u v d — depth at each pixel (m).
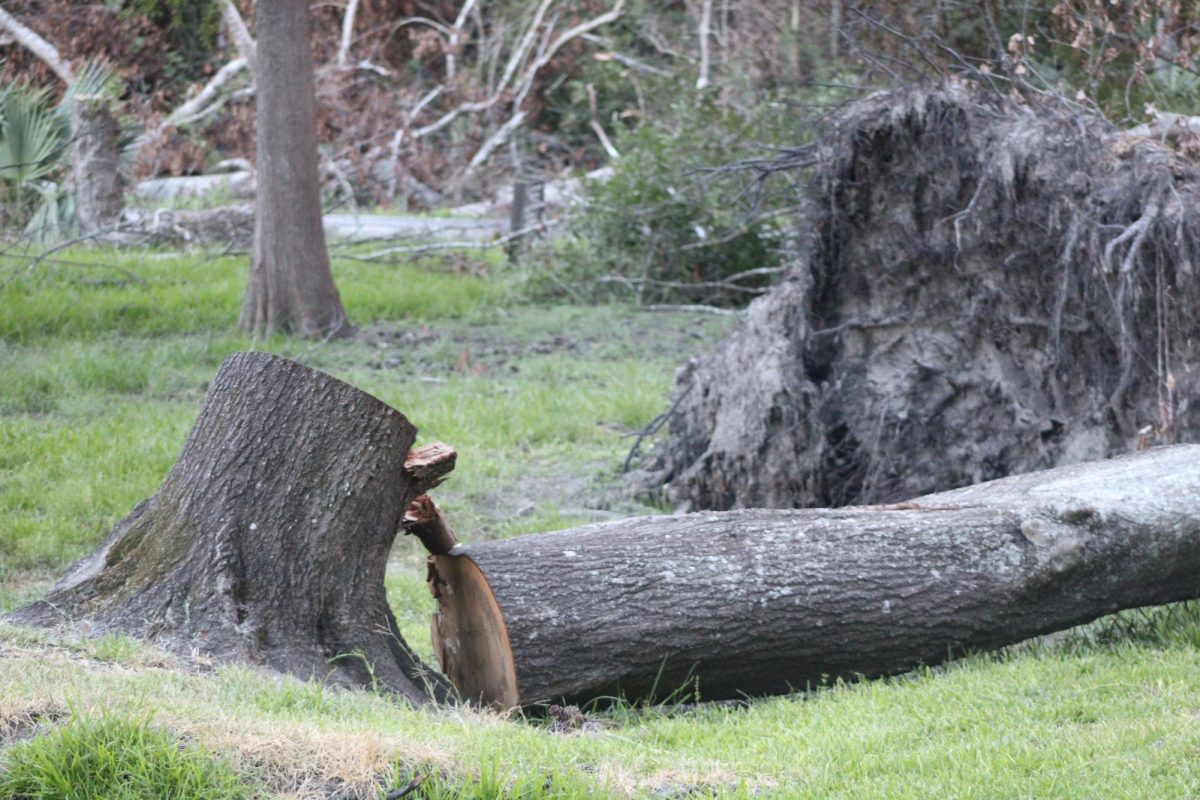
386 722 6.76
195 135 38.56
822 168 13.27
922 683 8.11
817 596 8.16
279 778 5.79
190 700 6.46
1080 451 11.68
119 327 20.75
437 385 18.61
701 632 8.00
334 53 41.88
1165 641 8.59
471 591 8.18
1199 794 5.96
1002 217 12.19
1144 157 11.37
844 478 13.20
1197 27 14.61
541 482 14.80
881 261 13.25
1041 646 8.74
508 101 44.66
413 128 43.88
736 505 13.31
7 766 5.65
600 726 7.70
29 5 38.97
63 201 27.56
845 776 6.52
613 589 8.01
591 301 26.20
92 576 8.12
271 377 8.29
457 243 29.77
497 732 6.88
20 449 14.05
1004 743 6.78
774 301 13.89
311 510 8.12
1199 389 10.81
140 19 39.94
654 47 46.75
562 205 30.47
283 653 7.78
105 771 5.68
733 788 6.27
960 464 12.60
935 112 12.62
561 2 45.34
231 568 7.94
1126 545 8.47
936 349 13.02
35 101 25.80
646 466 14.87
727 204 23.91
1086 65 15.57
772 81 26.14
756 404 13.21
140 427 15.27
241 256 27.53
